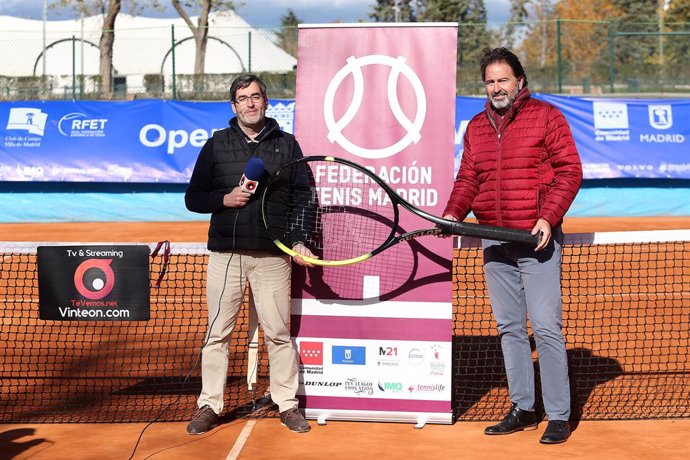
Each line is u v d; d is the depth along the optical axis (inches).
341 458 181.6
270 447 189.8
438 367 208.1
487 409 221.9
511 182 193.2
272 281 200.5
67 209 724.7
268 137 200.8
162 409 221.9
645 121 710.5
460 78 922.1
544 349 194.1
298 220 203.5
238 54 908.6
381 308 209.8
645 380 245.8
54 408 224.5
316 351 211.9
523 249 193.3
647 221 685.9
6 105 718.5
